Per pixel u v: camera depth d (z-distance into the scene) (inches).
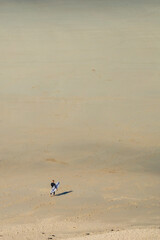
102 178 4768.7
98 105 6879.9
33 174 4899.1
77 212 3964.1
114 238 2694.4
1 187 4542.3
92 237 2778.1
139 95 7224.4
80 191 4434.1
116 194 4372.5
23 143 5738.2
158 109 6752.0
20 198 4281.5
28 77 7854.3
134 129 6136.8
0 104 6879.9
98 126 6240.2
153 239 2642.7
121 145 5664.4
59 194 4367.6
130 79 7790.4
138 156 5364.2
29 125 6279.5
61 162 5226.4
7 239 3056.1
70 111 6697.8
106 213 3944.4
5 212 3969.0
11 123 6328.7
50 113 6633.9
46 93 7283.5
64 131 6087.6
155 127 6200.8
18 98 7106.3
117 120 6417.3
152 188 4530.0
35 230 3371.1
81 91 7357.3
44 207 4079.7
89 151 5502.0
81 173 4913.9
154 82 7687.0
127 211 3996.1
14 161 5255.9
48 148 5595.5
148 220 3779.5
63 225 3563.0
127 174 4889.3
